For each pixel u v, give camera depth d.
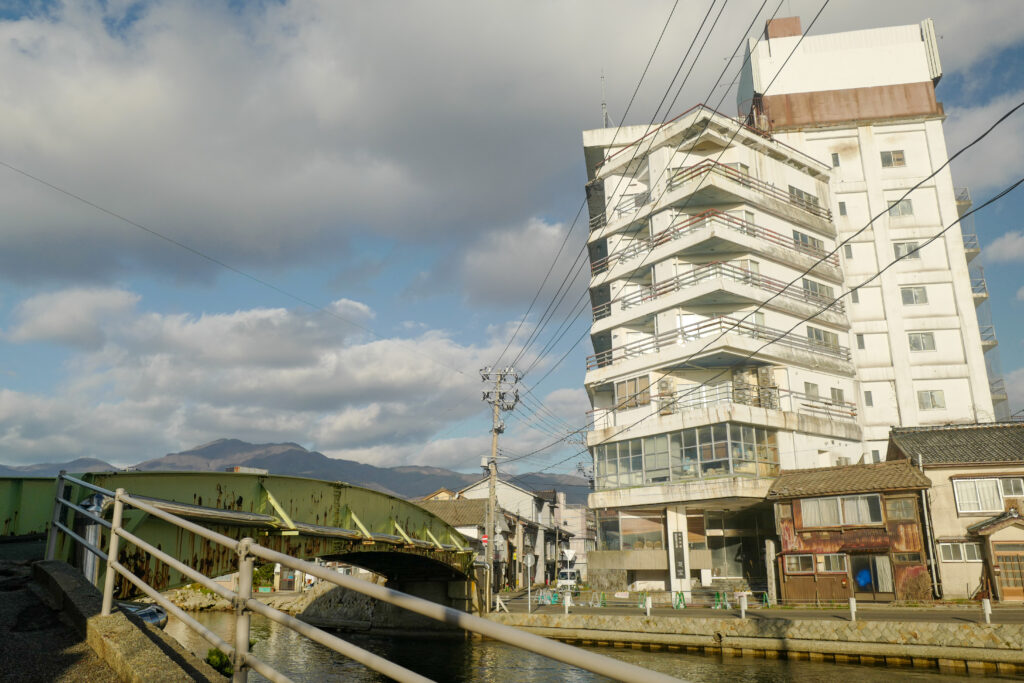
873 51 58.03
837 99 57.44
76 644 6.09
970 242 54.91
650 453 43.25
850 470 36.28
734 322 42.25
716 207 46.50
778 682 21.81
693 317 44.59
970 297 52.50
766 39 60.31
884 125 56.69
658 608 36.00
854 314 53.50
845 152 56.72
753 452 40.34
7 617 7.01
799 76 58.34
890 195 55.34
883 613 28.83
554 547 79.62
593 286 50.97
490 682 25.50
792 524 36.00
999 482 32.84
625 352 47.28
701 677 23.14
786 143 57.03
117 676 5.10
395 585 41.31
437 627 39.62
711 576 42.09
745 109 62.53
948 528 33.06
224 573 16.61
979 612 27.81
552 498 84.12
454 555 36.91
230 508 17.38
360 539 24.09
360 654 2.82
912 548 32.34
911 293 53.31
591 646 31.67
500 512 62.06
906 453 35.91
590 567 46.50
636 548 44.78
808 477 37.38
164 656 5.13
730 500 39.62
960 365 51.41
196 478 15.93
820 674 22.83
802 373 44.81
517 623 35.09
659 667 25.44
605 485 45.59
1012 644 21.33
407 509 30.97
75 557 10.55
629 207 50.16
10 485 10.85
